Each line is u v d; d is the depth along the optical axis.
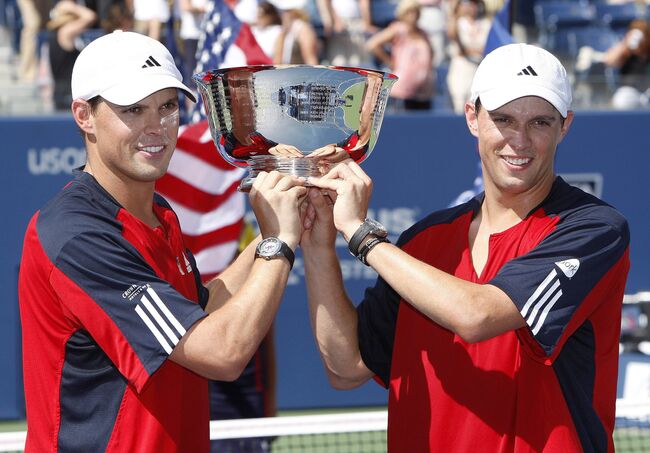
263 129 11.34
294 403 26.62
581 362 11.15
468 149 26.86
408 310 11.82
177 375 10.75
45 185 25.06
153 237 10.81
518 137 10.84
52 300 10.44
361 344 12.49
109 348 10.29
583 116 27.52
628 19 35.72
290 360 26.45
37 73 28.16
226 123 11.45
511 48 11.05
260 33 29.12
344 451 23.45
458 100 29.95
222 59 20.73
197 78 11.55
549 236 10.90
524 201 11.34
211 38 20.88
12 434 15.45
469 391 11.16
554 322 10.53
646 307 26.64
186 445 10.93
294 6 29.62
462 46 31.09
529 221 11.20
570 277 10.61
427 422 11.42
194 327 10.34
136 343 10.24
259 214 11.40
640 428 23.55
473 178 26.91
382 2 33.62
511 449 10.98
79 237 10.28
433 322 11.53
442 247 11.84
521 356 10.95
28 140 24.91
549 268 10.60
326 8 31.91
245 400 18.50
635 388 25.20
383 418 16.64
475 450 11.06
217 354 10.35
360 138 11.58
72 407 10.55
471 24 31.31
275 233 11.24
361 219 11.49
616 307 11.34
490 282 10.74
